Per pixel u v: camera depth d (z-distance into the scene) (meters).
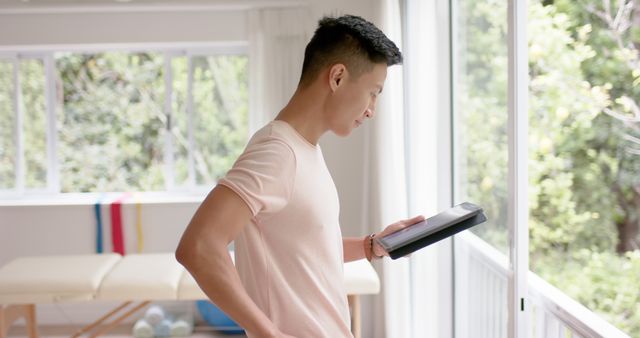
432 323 3.12
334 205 1.31
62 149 4.77
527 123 1.80
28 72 4.44
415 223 1.54
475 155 2.73
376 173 3.43
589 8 5.30
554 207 5.47
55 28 4.14
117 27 4.15
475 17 2.68
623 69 5.20
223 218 1.10
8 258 4.31
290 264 1.24
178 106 4.47
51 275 3.08
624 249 5.30
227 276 1.08
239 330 4.11
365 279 2.99
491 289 2.55
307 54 1.30
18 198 4.45
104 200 4.39
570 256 5.45
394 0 3.22
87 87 4.77
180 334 4.08
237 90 4.38
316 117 1.29
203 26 4.16
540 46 5.46
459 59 2.85
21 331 4.28
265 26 4.06
